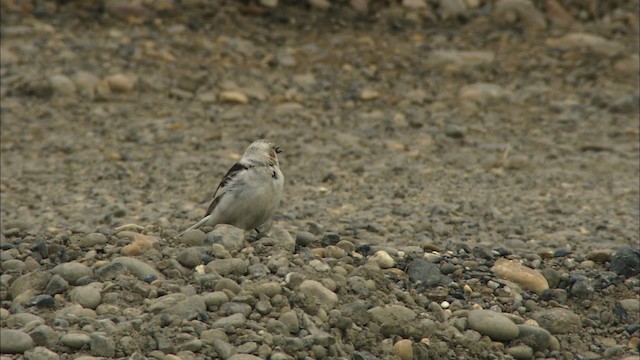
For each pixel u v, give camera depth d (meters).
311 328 7.93
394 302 8.61
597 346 8.73
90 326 7.62
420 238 12.59
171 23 23.00
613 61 22.61
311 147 17.98
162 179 16.05
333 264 9.21
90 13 23.11
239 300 8.15
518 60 22.52
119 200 14.79
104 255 9.11
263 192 9.41
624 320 9.11
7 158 16.95
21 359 7.20
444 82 21.48
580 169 17.34
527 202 15.20
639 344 8.71
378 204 14.76
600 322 9.08
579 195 15.70
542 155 18.03
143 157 17.20
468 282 9.38
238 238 9.29
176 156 17.28
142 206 14.40
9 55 20.73
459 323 8.52
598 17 24.78
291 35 23.09
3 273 8.87
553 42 23.42
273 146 9.65
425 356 8.03
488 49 22.98
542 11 24.69
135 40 21.98
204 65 21.25
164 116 19.19
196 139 18.14
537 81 21.62
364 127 19.16
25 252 9.29
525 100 20.75
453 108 20.31
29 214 13.98
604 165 17.55
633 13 24.95
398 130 19.12
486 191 15.82
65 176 16.14
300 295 8.25
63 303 8.13
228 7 23.88
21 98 19.48
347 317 8.12
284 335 7.84
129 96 19.95
